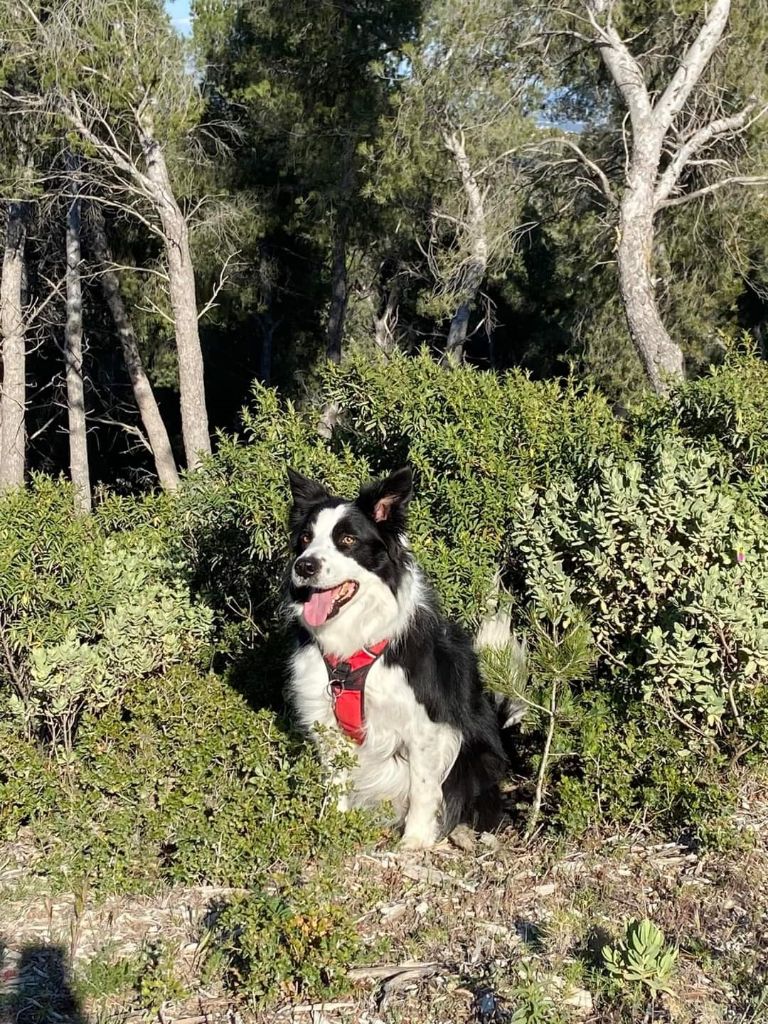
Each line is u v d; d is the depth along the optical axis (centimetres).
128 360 999
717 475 290
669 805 239
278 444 320
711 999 189
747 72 764
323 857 241
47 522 296
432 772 252
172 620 291
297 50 1005
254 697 292
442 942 210
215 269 1085
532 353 1253
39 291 1053
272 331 1276
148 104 741
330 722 253
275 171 1103
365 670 247
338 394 332
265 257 1191
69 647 267
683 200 748
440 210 985
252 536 304
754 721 249
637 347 731
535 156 835
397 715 250
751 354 361
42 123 778
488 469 297
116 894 234
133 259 1056
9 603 282
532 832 249
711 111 780
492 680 249
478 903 223
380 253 1182
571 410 327
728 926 208
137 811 245
